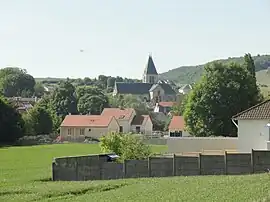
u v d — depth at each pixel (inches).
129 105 7106.3
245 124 1915.6
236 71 2933.1
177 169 1342.3
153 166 1355.8
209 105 2913.4
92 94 6599.4
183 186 1048.8
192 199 878.4
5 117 4370.1
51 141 4842.5
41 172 1688.0
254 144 1898.4
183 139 2076.8
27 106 6200.8
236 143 2043.6
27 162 2362.2
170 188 1034.1
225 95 2901.1
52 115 5536.4
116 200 948.6
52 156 2829.7
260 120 1888.5
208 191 948.0
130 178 1323.8
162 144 3774.6
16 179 1460.4
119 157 1579.7
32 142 4628.4
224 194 898.7
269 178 1060.5
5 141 4404.5
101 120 5639.8
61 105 6338.6
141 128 5959.6
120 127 5895.7
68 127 5580.7
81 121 5629.9
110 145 1689.2
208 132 2920.8
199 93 2955.2
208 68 2952.8
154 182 1163.9
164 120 6417.3
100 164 1386.6
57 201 987.3
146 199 926.4
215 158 1327.5
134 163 1365.7
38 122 5059.1
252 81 2960.1
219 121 2906.0
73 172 1400.1
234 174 1311.5
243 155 1317.7
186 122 3016.7
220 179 1123.9
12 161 2439.7
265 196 837.8
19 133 4478.3
